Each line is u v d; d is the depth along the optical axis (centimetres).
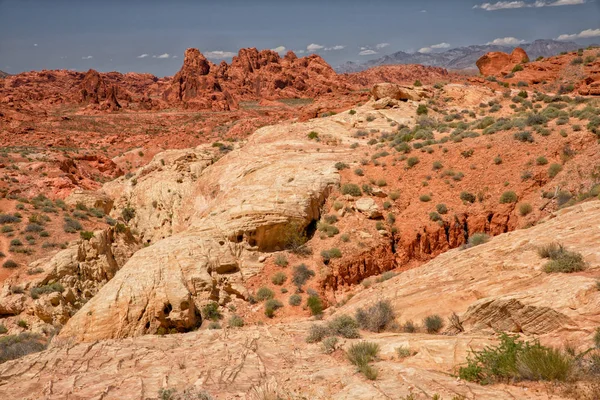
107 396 1079
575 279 1141
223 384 1123
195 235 2989
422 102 5947
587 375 791
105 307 2361
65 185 5688
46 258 3472
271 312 2575
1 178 5603
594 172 2875
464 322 1316
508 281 1396
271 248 3064
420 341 1185
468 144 3641
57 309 3006
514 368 864
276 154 4469
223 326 2427
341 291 2819
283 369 1223
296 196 3228
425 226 3131
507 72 7506
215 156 5938
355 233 3109
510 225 2983
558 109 4972
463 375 914
